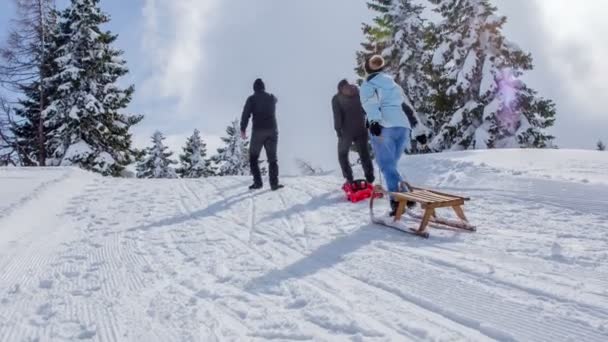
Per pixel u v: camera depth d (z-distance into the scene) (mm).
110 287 4391
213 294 4062
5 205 7859
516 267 4105
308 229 6203
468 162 9125
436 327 3156
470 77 20812
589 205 5914
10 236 6473
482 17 21188
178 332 3338
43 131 27719
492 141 20250
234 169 52062
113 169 26062
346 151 8312
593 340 2807
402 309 3488
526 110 20719
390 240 5344
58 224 7406
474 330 3100
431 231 5578
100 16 26688
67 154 24516
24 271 4973
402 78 24641
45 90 27781
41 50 27172
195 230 6645
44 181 10562
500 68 20578
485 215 6082
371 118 6184
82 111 25078
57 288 4414
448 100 21766
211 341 3170
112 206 8758
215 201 8805
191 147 54062
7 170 12750
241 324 3424
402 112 6383
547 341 2854
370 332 3129
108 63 27094
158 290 4258
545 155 9602
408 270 4266
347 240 5516
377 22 25766
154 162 53031
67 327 3516
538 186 7008
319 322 3357
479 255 4535
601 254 4258
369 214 6707
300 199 8297
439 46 22297
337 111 8250
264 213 7461
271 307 3705
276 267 4723
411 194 5832
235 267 4805
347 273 4379
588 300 3318
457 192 7578
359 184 7746
